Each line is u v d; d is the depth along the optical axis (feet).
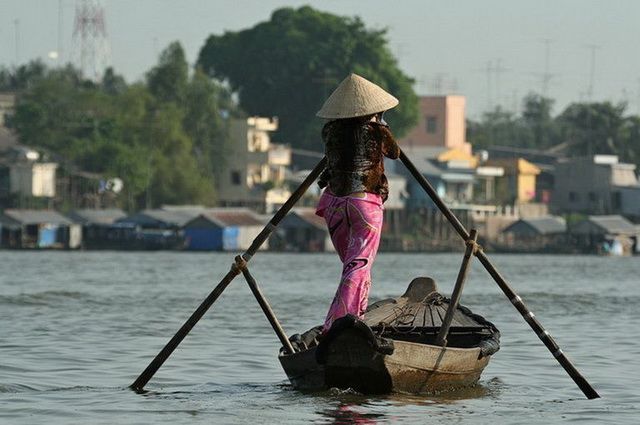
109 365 154.92
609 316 245.86
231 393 132.57
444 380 132.05
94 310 247.29
